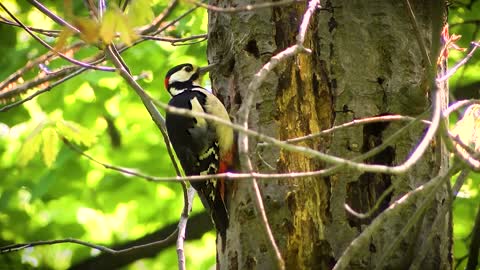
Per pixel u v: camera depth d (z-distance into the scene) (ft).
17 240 62.44
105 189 62.08
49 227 62.39
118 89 59.16
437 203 31.24
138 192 62.28
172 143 37.76
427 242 28.89
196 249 64.85
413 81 32.07
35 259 63.00
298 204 31.09
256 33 33.37
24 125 62.54
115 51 32.96
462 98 53.47
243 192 32.19
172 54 57.00
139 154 62.28
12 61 56.03
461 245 48.91
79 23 23.80
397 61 32.22
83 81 56.13
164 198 63.00
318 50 32.27
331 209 30.94
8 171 60.95
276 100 32.19
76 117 60.29
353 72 31.99
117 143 62.03
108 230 64.28
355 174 30.94
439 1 28.40
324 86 32.01
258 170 31.68
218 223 33.91
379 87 31.94
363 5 32.53
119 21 23.63
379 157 31.37
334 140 31.40
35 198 58.85
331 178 31.09
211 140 36.32
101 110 60.23
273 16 33.24
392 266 30.27
